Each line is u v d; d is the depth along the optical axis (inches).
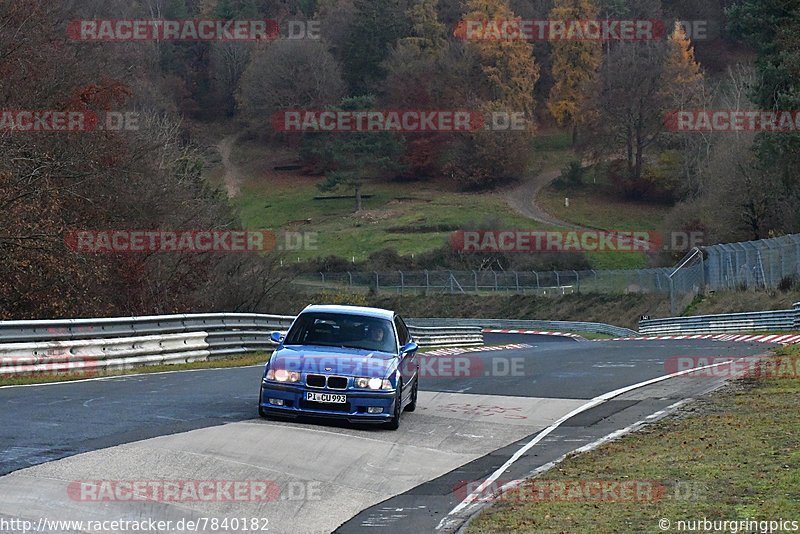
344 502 759.1
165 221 3117.6
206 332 2033.7
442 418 1214.9
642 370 1846.7
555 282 6254.9
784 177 4355.3
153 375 1595.7
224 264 3395.7
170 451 861.8
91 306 2578.7
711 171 5836.6
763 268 4042.8
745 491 745.6
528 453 1005.8
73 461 793.6
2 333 1503.4
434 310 6097.4
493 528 660.7
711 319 3745.1
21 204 2432.3
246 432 978.1
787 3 4237.2
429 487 831.7
